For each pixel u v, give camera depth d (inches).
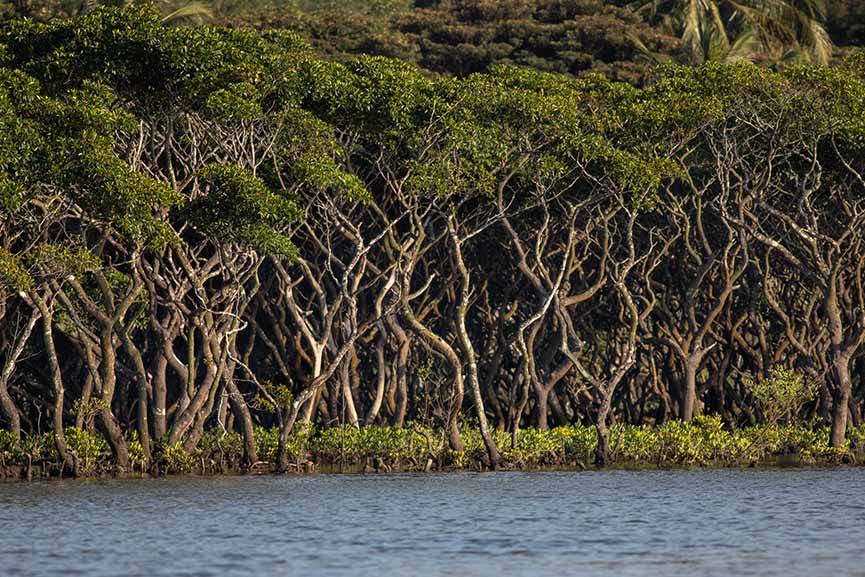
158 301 6998.0
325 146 6756.9
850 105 7465.6
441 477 6934.1
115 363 7027.6
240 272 7130.9
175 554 3993.6
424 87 7214.6
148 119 6584.6
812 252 7765.8
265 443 7381.9
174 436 6865.2
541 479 6756.9
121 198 5787.4
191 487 6200.8
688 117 7426.2
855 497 5733.3
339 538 4360.2
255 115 6378.0
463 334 7426.2
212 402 6943.9
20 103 5944.9
